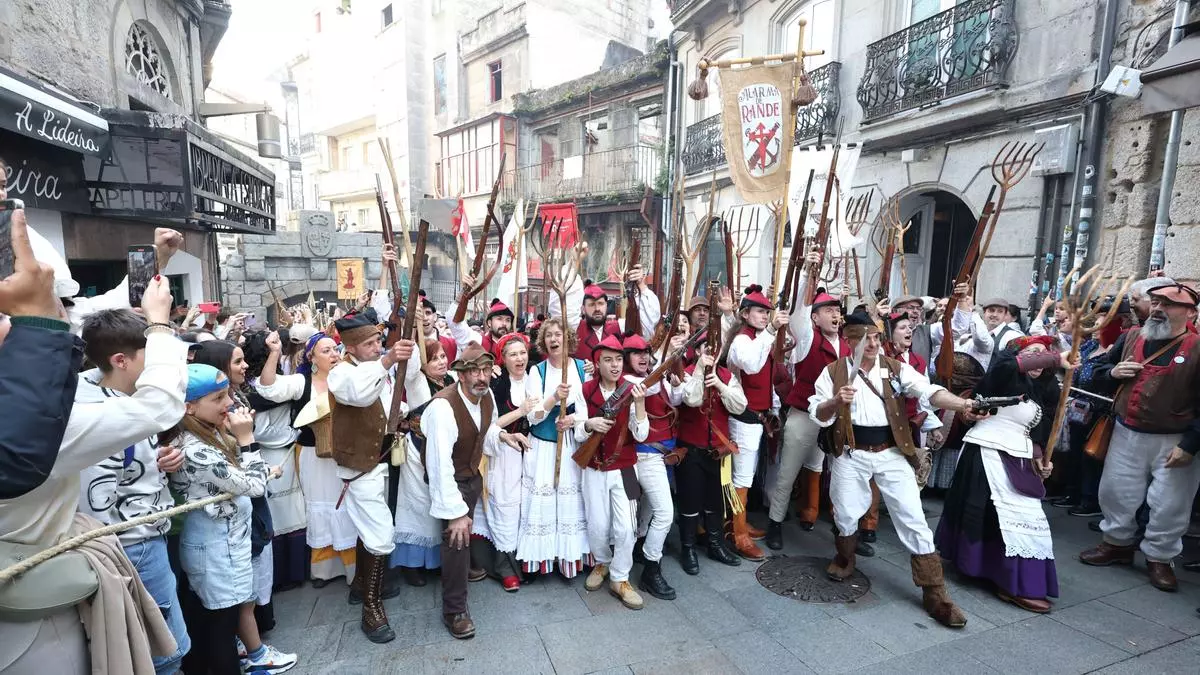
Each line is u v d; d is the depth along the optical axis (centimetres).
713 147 1042
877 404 329
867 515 391
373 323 295
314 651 278
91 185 580
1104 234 547
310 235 1727
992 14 607
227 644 236
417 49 2153
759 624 304
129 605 156
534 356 452
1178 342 338
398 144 2208
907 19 725
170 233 190
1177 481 330
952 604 303
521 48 1781
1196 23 451
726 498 374
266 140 989
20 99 420
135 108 726
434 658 274
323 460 327
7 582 132
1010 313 493
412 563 336
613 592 335
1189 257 481
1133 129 520
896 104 700
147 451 199
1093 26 537
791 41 918
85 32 595
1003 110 602
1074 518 450
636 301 455
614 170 1395
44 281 126
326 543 331
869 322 334
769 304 382
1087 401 438
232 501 234
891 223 524
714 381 340
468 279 389
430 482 292
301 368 342
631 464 326
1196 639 290
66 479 147
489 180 1747
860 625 304
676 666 269
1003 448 325
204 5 952
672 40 1208
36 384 118
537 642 287
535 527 339
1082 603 324
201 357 249
